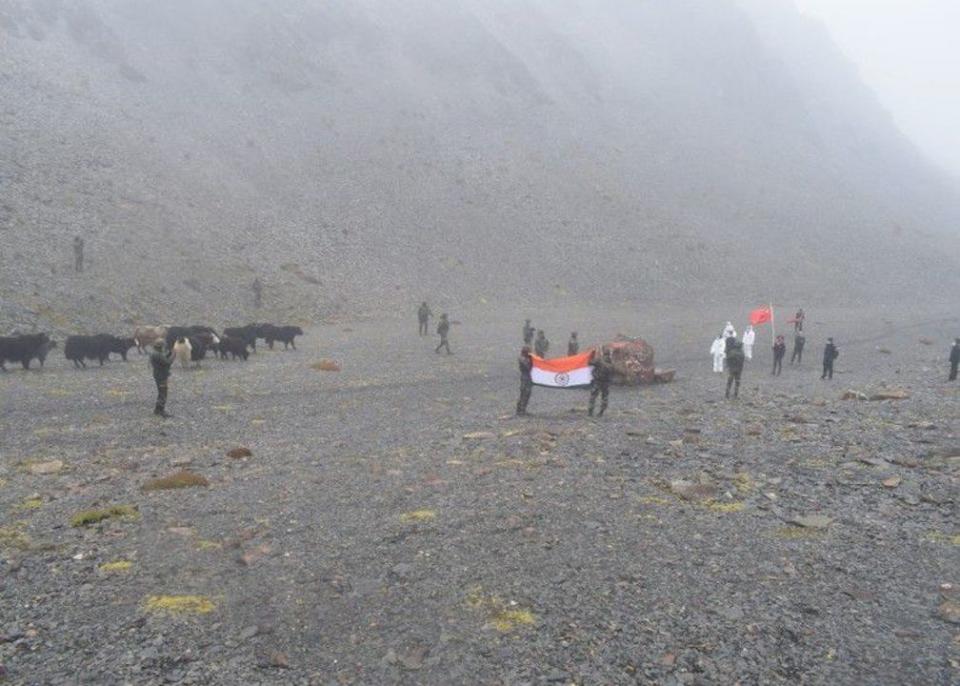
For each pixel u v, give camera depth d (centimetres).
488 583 802
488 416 1881
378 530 970
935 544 930
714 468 1298
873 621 721
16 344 2397
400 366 2823
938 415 1808
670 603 756
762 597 772
